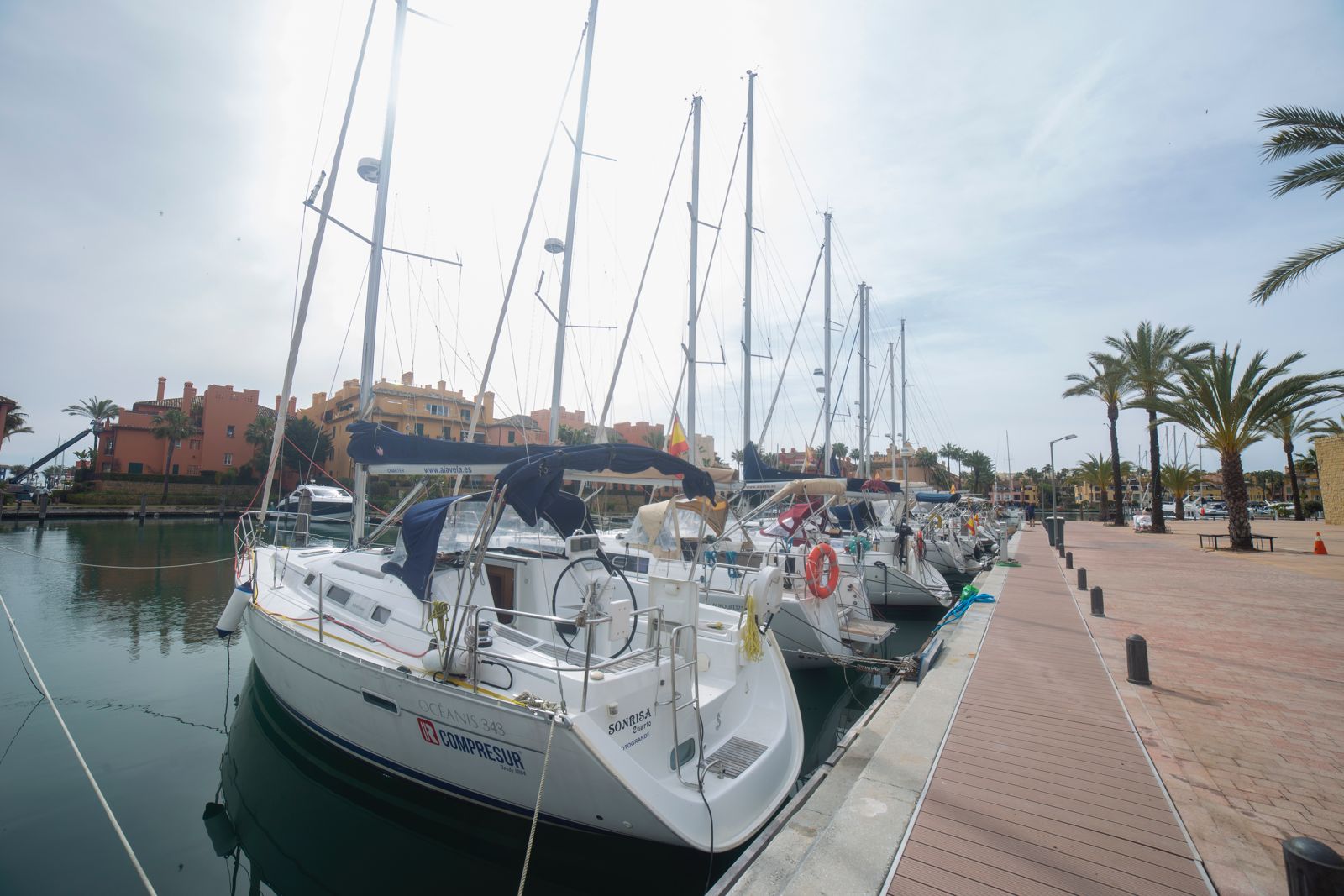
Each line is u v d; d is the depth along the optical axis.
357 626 5.98
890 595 13.80
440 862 4.96
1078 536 32.69
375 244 8.57
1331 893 2.42
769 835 4.07
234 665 9.64
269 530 19.77
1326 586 14.12
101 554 21.64
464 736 4.68
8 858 4.80
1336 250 10.13
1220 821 3.97
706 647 5.72
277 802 5.85
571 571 6.12
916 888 3.30
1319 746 5.16
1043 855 3.60
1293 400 21.09
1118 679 7.14
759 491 16.12
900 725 5.70
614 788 4.04
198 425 51.28
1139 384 25.84
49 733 7.08
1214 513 53.03
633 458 6.16
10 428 44.28
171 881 4.66
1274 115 10.10
